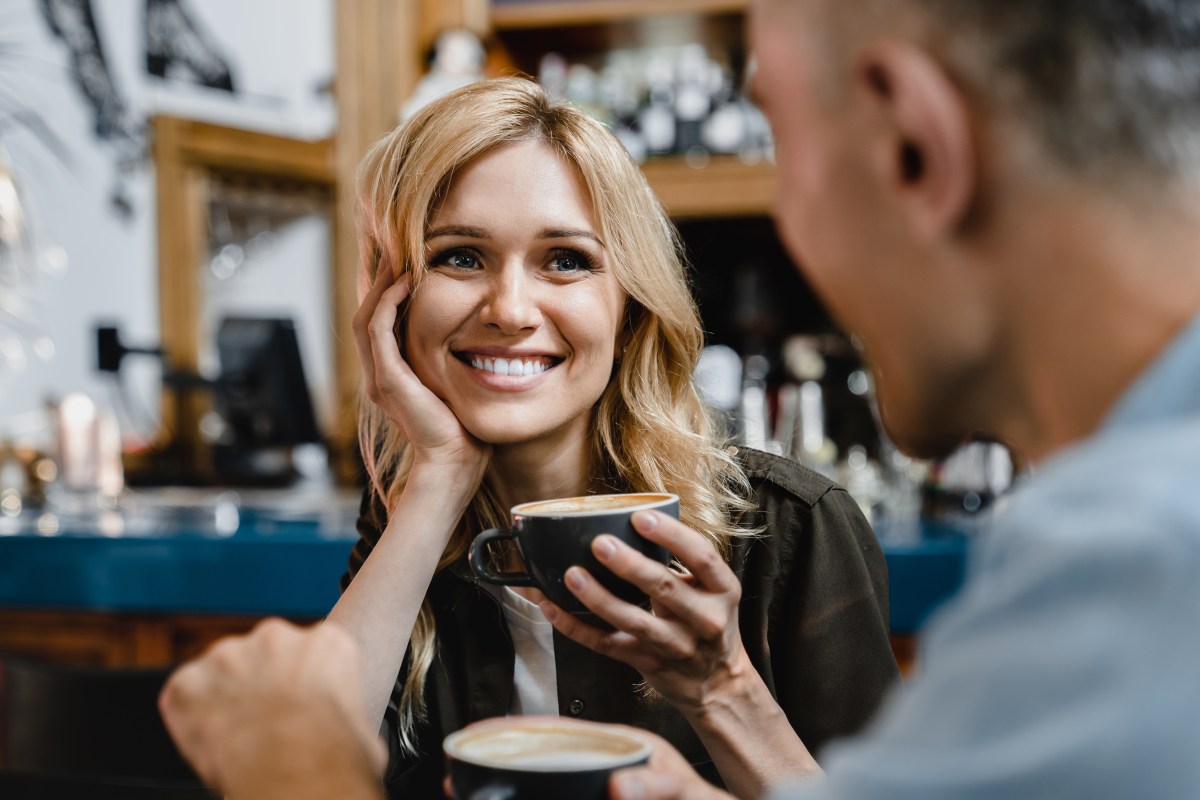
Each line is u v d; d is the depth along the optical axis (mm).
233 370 2922
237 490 3135
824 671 982
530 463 1045
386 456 1146
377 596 908
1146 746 307
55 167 3545
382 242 1028
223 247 4094
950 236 401
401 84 4000
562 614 767
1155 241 371
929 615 1606
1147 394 363
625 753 554
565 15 3709
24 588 1848
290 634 584
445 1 3854
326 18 4137
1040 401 413
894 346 440
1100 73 369
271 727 537
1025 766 320
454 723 1044
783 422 2562
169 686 574
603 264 990
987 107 384
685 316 1058
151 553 1810
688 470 1045
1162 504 327
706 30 3773
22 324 3422
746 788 755
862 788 362
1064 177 376
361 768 528
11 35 3426
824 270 445
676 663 743
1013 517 368
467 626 1046
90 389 3660
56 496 2613
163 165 3824
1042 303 391
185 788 901
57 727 1077
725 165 3537
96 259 3684
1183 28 370
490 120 961
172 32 3885
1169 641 312
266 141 3941
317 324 4086
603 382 1005
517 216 958
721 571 723
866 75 408
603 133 998
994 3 379
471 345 970
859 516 1073
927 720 355
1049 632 331
